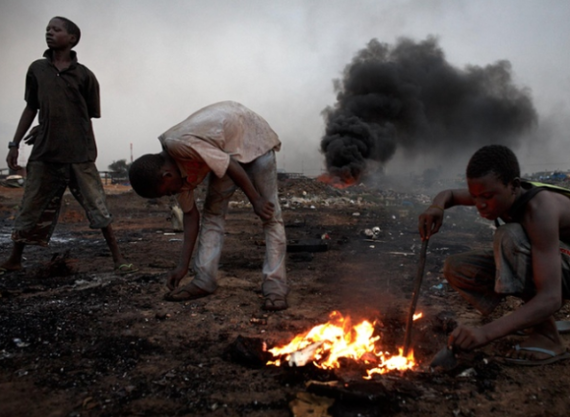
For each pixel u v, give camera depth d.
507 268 2.14
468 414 1.74
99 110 4.31
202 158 2.75
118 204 15.34
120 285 3.78
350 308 3.18
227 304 3.25
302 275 4.32
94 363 2.21
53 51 4.05
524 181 2.19
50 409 1.76
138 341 2.50
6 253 5.52
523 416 1.74
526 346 2.29
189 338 2.56
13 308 3.06
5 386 1.95
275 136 3.26
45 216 4.18
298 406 1.73
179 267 3.42
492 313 3.07
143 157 2.83
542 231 1.98
